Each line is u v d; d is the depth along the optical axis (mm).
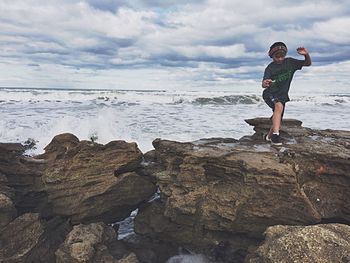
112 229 3381
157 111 10617
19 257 2824
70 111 10000
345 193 3029
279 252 2150
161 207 3506
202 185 3232
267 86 3445
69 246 2928
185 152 3359
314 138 3811
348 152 3188
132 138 7078
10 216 2998
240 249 3170
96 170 3492
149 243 3580
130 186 3609
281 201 2912
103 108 10828
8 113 9453
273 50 3562
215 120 9109
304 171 3129
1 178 3396
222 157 3168
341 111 11727
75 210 3404
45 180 3379
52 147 3781
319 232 2178
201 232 3256
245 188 2994
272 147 3498
